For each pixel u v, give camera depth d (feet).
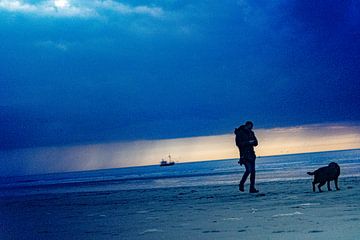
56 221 35.45
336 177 44.83
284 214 29.09
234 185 66.08
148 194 58.90
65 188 136.05
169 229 26.21
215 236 22.61
